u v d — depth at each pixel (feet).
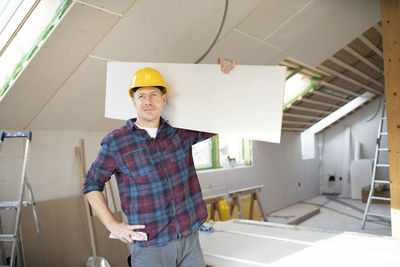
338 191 25.81
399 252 6.57
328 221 16.90
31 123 8.98
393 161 9.68
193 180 4.96
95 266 9.45
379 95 23.48
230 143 17.72
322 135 26.63
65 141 9.95
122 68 5.74
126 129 4.57
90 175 4.54
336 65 15.11
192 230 4.61
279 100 5.73
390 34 9.78
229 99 5.74
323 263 6.14
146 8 7.15
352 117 25.39
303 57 11.94
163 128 4.82
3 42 7.58
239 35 9.33
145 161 4.43
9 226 8.50
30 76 7.49
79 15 6.61
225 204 13.53
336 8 9.93
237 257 6.72
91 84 8.63
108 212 4.43
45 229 8.98
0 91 7.77
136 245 4.45
